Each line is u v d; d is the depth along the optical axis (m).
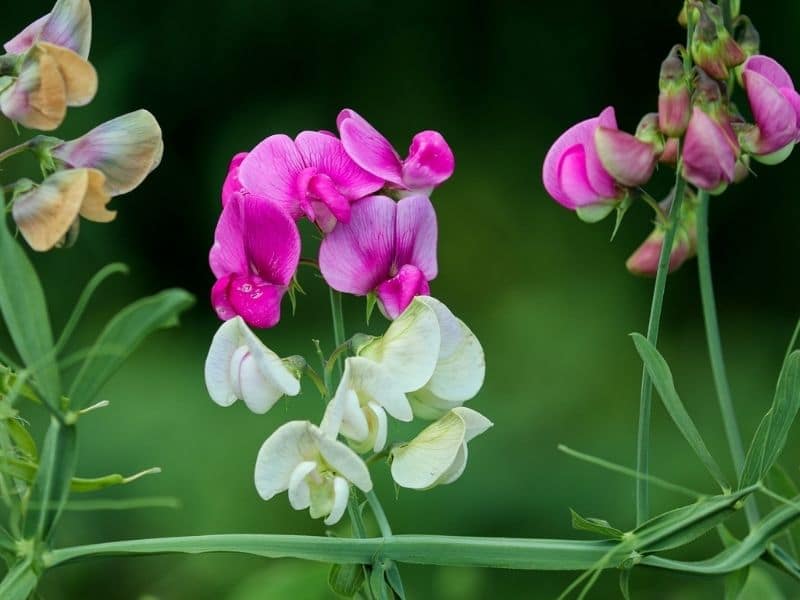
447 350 0.95
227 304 0.95
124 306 2.36
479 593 1.52
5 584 0.92
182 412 1.88
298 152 0.96
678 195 0.96
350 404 0.93
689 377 2.13
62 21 0.97
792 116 0.97
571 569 0.95
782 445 0.95
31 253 2.27
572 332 2.22
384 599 0.94
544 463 1.88
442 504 1.78
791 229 2.39
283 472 0.93
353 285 0.95
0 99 0.95
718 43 0.96
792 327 2.31
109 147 0.96
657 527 0.95
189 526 1.77
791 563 0.98
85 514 1.68
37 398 0.95
